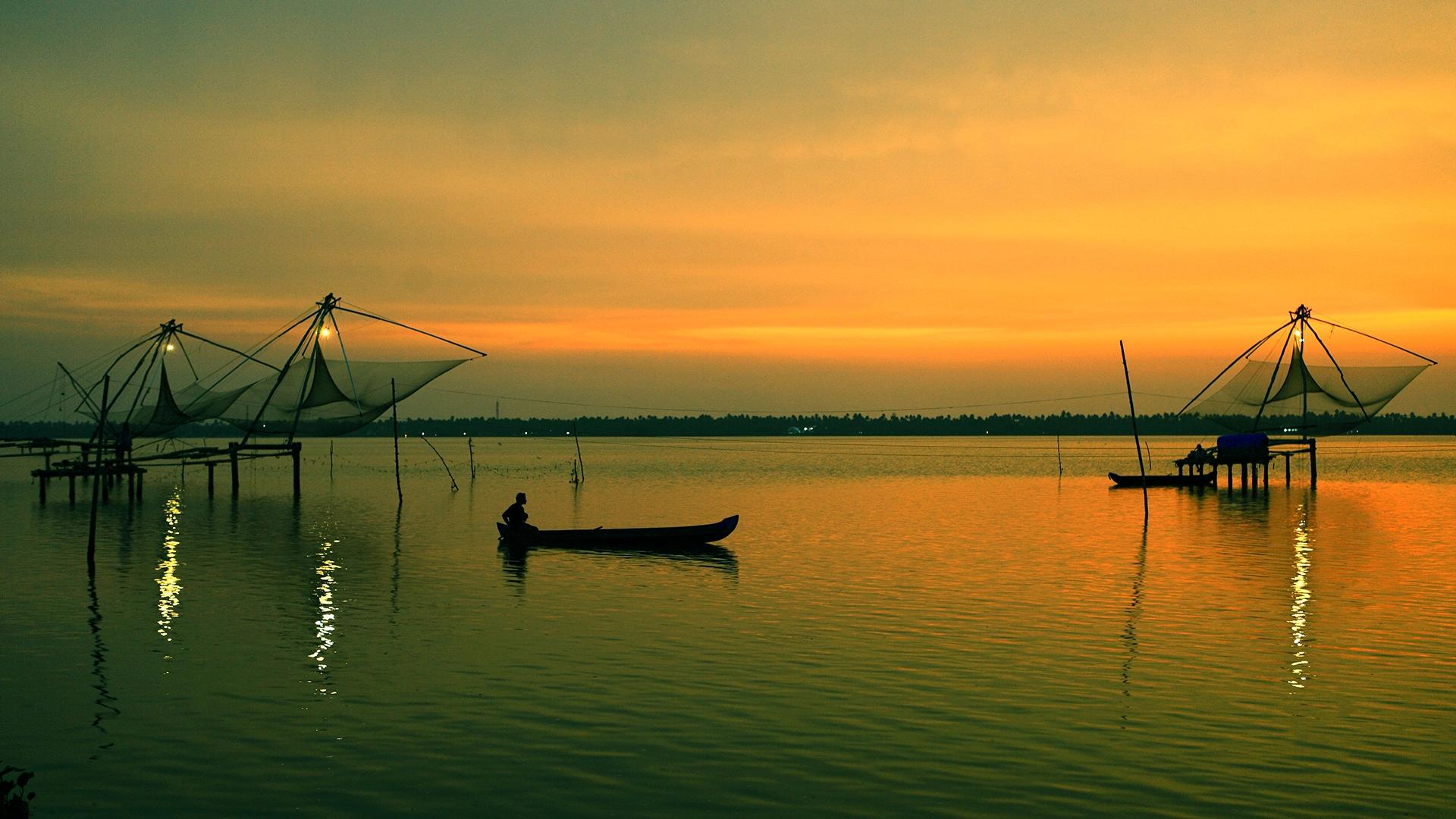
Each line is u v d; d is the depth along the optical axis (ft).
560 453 561.84
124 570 100.01
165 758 47.03
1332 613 77.92
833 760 46.62
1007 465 386.93
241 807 41.96
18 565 103.14
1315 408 201.67
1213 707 54.13
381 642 68.64
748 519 153.48
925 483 252.83
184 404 197.16
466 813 41.34
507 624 74.28
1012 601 83.05
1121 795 42.83
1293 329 189.78
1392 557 108.37
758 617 76.48
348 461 401.29
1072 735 49.83
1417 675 60.13
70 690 57.31
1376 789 43.39
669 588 89.51
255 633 71.41
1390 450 616.39
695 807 41.83
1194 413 212.23
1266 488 211.82
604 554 111.55
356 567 101.60
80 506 173.37
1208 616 76.79
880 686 57.82
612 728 50.85
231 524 143.84
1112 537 128.06
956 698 55.57
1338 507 170.40
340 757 47.14
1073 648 66.74
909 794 42.96
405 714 53.01
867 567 101.50
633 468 354.74
